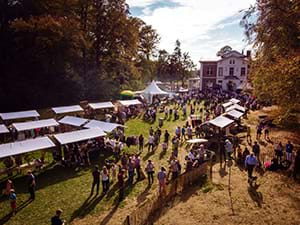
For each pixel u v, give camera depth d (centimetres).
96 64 5109
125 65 5306
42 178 1748
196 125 2994
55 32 3847
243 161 1967
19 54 4219
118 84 5400
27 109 4056
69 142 1972
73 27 4031
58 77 4559
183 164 1967
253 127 3062
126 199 1466
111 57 5247
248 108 4072
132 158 1764
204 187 1603
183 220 1264
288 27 1952
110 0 4731
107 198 1480
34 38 3972
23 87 4144
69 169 1902
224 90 6247
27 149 1772
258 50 2266
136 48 5209
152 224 1230
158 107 4288
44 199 1470
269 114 3362
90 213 1328
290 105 1866
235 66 6569
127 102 3866
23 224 1242
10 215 1313
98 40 4975
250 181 1659
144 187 1609
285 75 1720
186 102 4781
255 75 2219
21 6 4350
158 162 2012
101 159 2089
